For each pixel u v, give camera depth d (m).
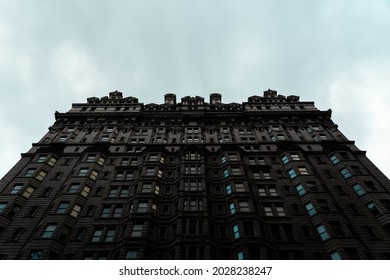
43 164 44.88
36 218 36.25
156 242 33.31
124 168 45.53
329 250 31.03
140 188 40.28
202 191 39.19
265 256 30.45
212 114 61.34
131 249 31.47
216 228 35.12
